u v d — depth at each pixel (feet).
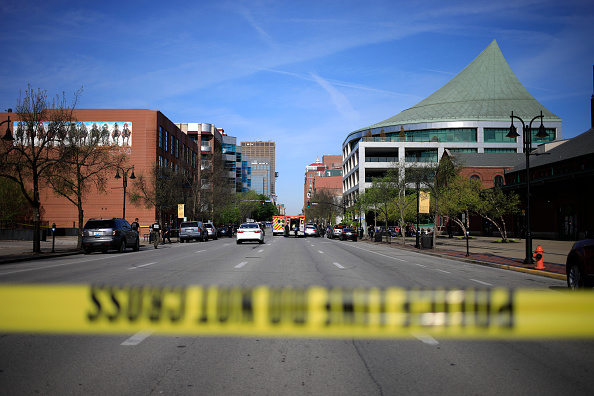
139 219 182.29
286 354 16.83
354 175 307.37
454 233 203.82
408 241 156.35
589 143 145.28
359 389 13.15
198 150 288.30
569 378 14.19
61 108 86.38
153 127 183.73
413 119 306.55
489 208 129.90
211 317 16.72
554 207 142.72
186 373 14.49
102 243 75.97
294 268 49.08
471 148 281.54
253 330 16.08
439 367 15.26
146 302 17.16
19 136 86.02
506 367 15.28
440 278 41.93
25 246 99.04
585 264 27.22
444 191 117.80
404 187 131.03
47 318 16.30
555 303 15.76
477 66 347.56
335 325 16.12
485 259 66.13
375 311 16.75
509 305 15.90
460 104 322.75
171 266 50.49
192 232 139.54
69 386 13.17
